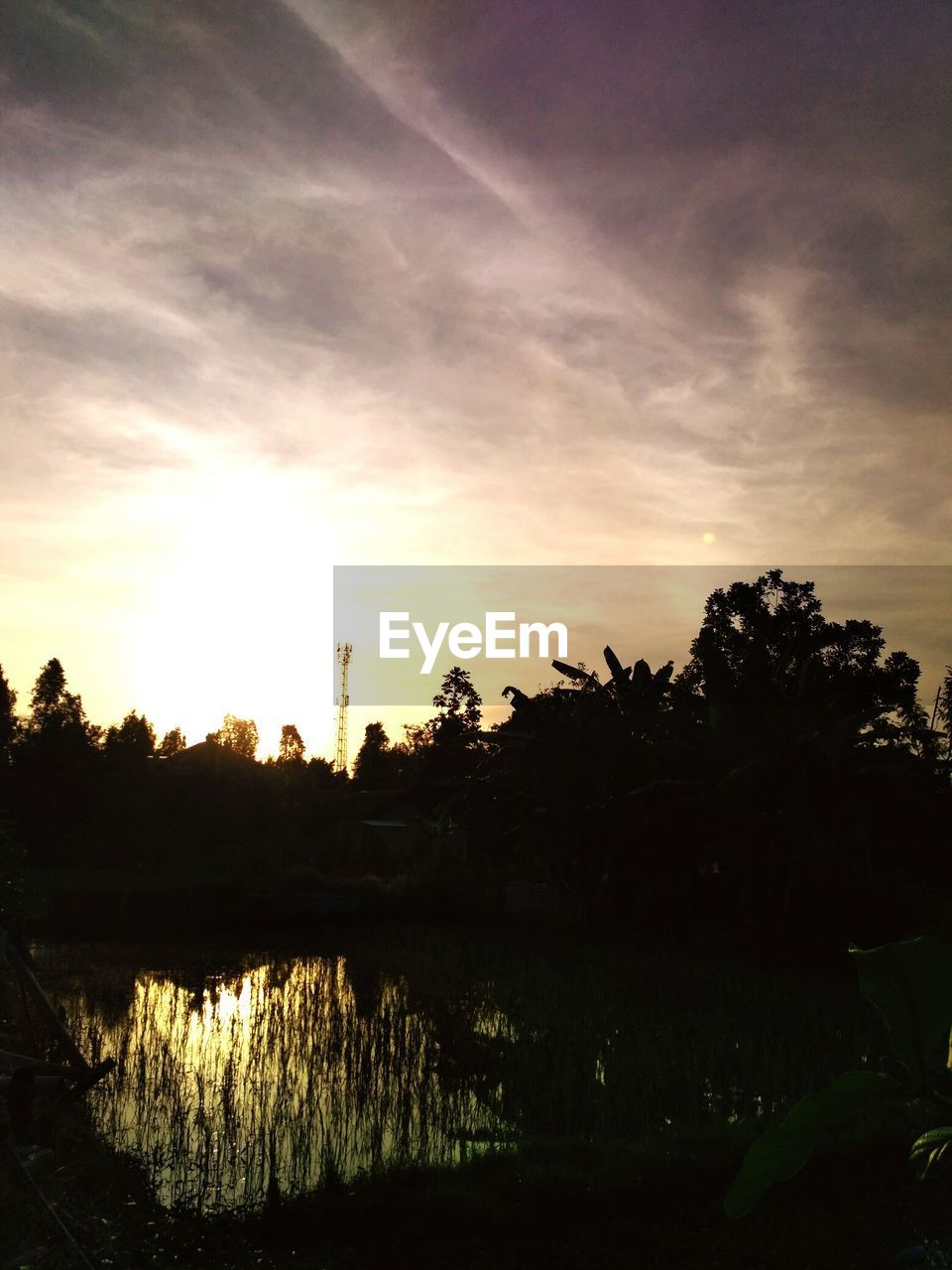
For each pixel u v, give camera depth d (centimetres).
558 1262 661
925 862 2564
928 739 2748
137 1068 1202
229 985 1911
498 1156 842
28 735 5122
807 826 2355
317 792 5962
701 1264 653
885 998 153
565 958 2225
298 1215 732
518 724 3206
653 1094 1062
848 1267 641
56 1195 757
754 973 2014
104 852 4309
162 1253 679
